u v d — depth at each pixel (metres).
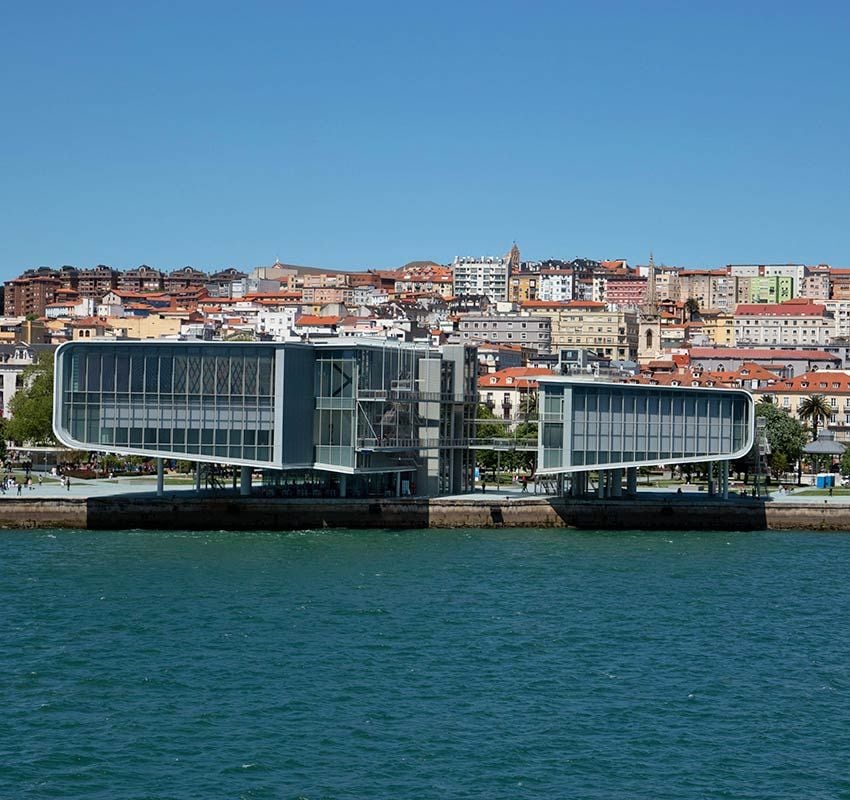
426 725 114.50
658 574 184.62
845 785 103.75
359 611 155.25
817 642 146.75
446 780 102.62
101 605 156.12
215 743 109.19
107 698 120.19
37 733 110.88
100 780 101.25
